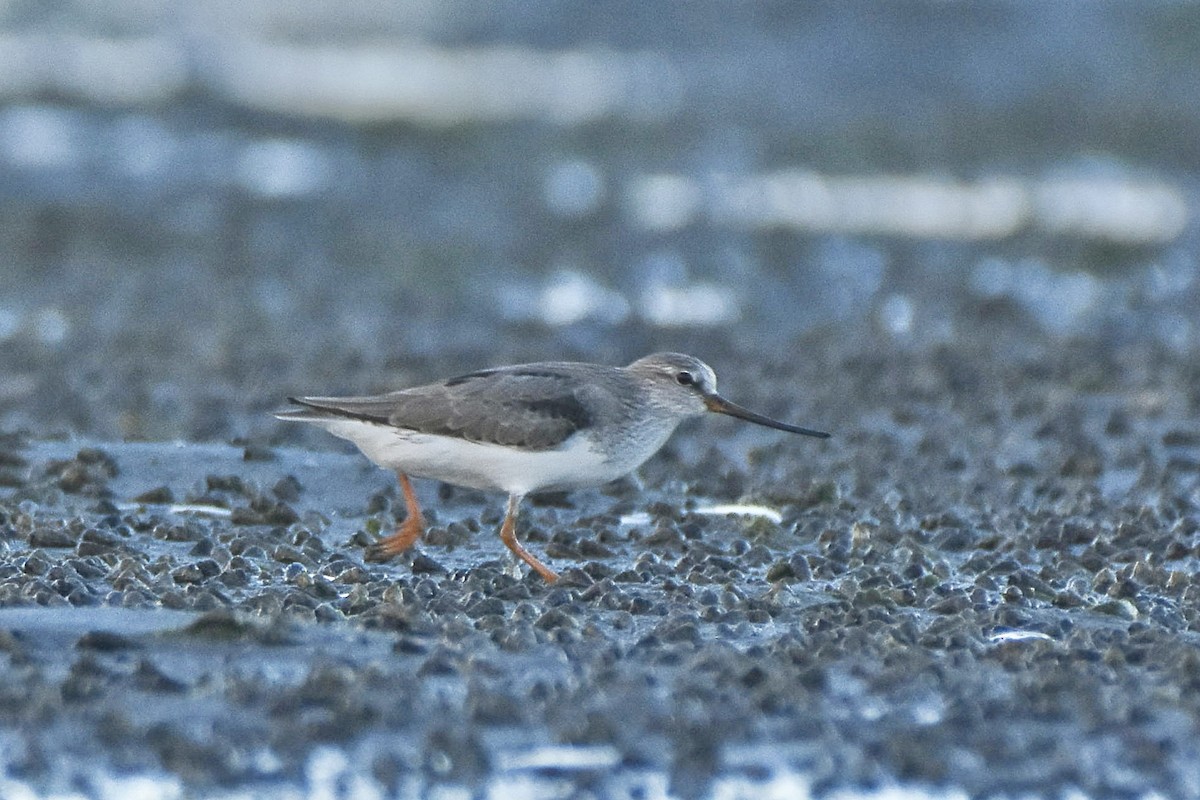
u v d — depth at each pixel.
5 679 8.83
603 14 61.78
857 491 14.48
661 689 9.05
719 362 21.73
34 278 27.52
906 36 54.41
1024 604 11.03
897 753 8.27
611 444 11.80
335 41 61.75
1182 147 42.34
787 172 40.56
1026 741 8.51
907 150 42.81
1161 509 13.89
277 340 22.91
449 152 42.25
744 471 15.41
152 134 42.22
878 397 18.86
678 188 38.66
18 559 11.30
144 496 13.63
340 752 8.21
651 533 12.80
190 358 21.34
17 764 8.03
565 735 8.38
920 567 11.80
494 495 14.05
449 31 62.47
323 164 40.12
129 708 8.57
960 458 15.84
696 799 7.96
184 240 31.31
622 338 23.77
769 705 8.80
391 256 30.86
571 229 33.94
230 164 39.34
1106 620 10.69
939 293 27.89
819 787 8.09
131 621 9.60
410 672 9.14
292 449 15.09
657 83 52.44
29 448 14.84
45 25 60.19
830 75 52.06
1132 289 27.80
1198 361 20.75
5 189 34.72
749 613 10.52
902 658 9.49
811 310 26.92
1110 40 53.16
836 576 11.77
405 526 12.06
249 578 11.16
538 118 47.00
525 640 9.63
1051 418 17.22
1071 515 13.66
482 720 8.52
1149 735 8.56
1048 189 38.22
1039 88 49.03
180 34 60.38
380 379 19.78
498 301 27.41
